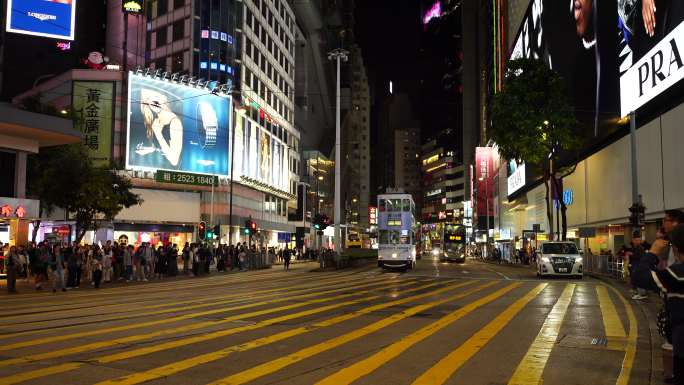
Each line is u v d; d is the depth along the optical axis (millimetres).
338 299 15797
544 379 6637
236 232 55031
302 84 91125
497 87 83000
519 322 11305
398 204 35906
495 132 33656
